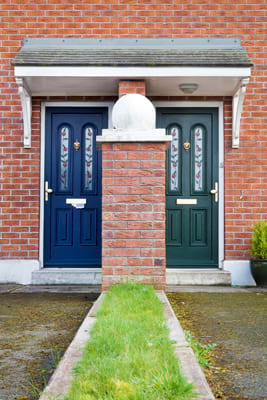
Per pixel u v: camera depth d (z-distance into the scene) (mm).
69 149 8352
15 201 8117
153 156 5992
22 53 7383
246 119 8164
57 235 8297
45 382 3129
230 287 7590
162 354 3209
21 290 7238
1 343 4172
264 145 8148
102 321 4070
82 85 7680
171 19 8211
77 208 8305
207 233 8250
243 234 8117
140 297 5141
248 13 8227
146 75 7211
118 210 5965
